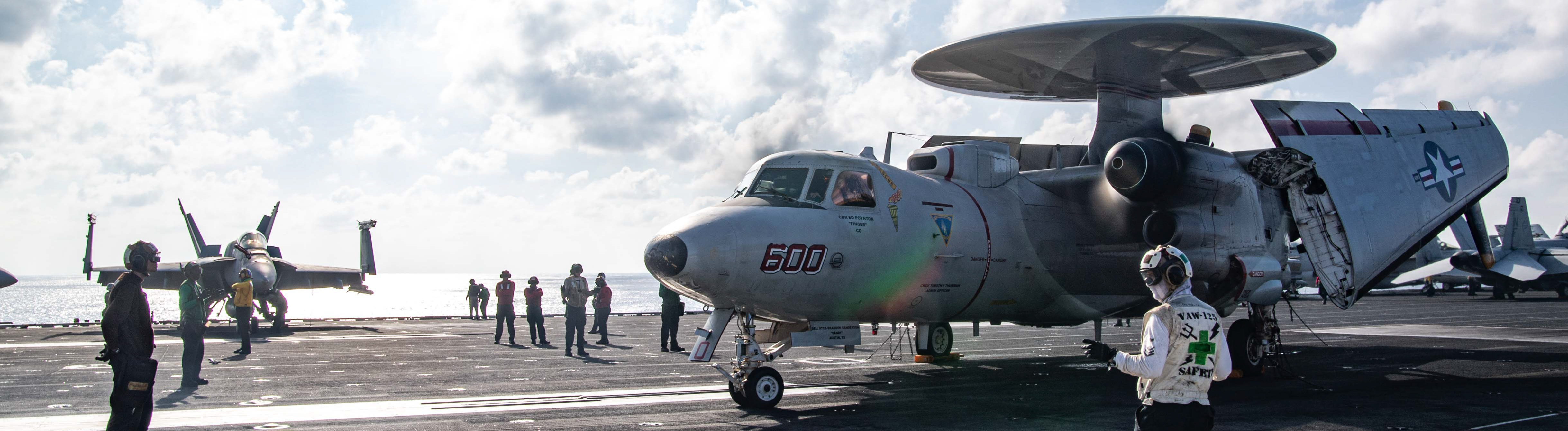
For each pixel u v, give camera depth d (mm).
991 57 14445
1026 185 12742
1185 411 4316
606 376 12789
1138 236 12453
